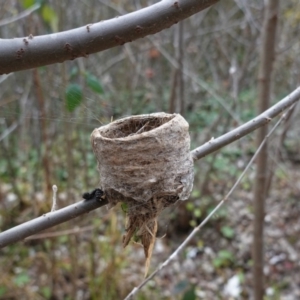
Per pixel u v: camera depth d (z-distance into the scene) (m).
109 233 2.82
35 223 0.90
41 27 2.78
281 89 5.32
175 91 3.32
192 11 0.73
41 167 3.63
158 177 0.85
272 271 3.24
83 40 0.70
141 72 4.84
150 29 0.73
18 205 3.45
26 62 0.70
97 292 2.68
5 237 0.88
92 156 3.97
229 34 5.15
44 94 2.70
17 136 4.27
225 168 4.27
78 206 0.90
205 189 3.78
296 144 4.99
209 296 2.98
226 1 5.26
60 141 3.85
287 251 3.43
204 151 1.07
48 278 2.84
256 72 5.59
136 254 3.25
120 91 4.91
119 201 0.88
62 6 2.74
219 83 5.34
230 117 3.96
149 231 0.93
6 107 1.52
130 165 0.84
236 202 3.98
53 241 2.74
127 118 0.99
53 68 2.63
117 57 4.98
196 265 3.28
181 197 0.88
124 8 4.25
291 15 4.58
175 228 3.66
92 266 2.66
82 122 1.14
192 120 4.82
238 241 3.52
